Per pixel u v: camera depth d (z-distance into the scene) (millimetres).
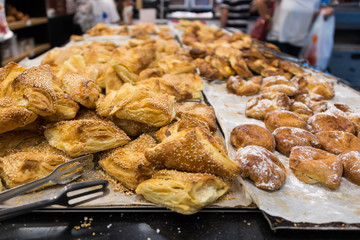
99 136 1278
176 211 1076
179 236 1015
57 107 1366
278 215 1066
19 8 5508
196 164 1128
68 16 6703
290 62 3012
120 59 1963
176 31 5215
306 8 4434
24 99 1249
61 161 1228
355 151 1361
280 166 1353
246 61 2785
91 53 2584
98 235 1006
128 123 1491
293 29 4637
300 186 1260
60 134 1302
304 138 1497
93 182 1124
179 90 2039
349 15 5930
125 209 1095
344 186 1268
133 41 3438
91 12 6648
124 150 1298
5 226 1023
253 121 1897
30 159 1174
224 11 7379
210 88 2527
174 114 1521
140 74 2158
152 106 1405
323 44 4742
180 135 1187
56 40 6102
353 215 1089
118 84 1964
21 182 1139
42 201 990
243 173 1242
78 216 1076
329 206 1139
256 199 1101
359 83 2811
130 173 1188
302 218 1061
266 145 1471
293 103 1990
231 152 1528
